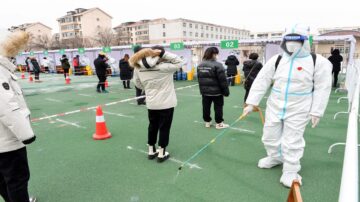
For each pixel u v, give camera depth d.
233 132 4.84
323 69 2.64
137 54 3.17
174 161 3.62
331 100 7.85
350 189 0.98
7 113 1.82
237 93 9.46
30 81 15.25
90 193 2.85
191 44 13.49
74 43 59.19
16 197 2.13
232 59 11.31
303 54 2.70
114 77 16.86
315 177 3.09
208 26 83.88
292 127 2.80
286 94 2.79
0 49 1.93
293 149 2.84
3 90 1.82
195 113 6.44
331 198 2.66
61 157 3.82
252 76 6.69
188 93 9.79
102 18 74.81
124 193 2.83
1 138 1.95
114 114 6.46
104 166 3.50
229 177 3.14
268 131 3.05
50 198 2.77
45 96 9.70
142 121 5.76
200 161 3.60
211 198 2.71
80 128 5.27
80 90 11.17
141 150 4.04
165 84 3.30
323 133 4.66
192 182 3.04
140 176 3.20
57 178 3.19
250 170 3.31
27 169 2.21
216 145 4.19
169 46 14.14
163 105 3.34
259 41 11.79
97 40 62.84
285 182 2.88
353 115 2.38
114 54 17.44
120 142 4.41
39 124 5.61
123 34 70.25
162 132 3.48
